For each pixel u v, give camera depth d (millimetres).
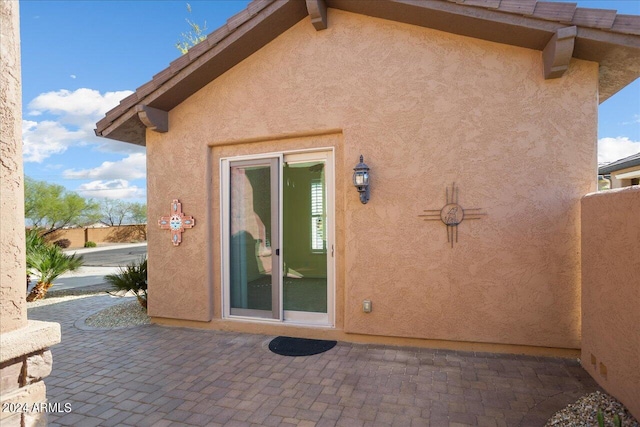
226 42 5504
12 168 2053
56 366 4848
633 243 3139
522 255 4742
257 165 6168
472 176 4922
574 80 4570
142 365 4840
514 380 4109
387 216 5234
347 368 4555
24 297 2121
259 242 6172
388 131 5250
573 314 4594
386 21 5281
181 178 6453
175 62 5727
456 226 4969
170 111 6516
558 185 4625
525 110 4738
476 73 4922
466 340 4949
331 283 5734
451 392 3891
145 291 7770
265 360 4898
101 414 3631
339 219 5613
